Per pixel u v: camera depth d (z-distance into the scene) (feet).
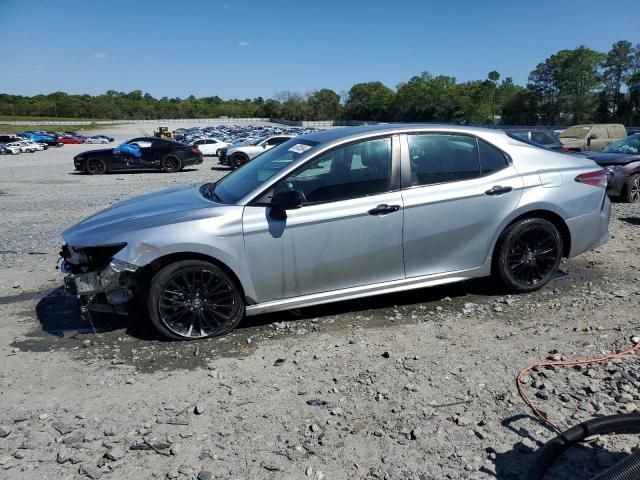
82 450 9.34
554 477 8.41
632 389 10.83
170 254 13.48
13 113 506.48
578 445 9.18
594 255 20.75
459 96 355.36
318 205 14.08
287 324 14.70
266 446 9.33
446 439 9.43
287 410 10.43
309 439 9.50
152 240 13.23
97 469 8.81
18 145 153.07
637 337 13.15
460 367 11.98
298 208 13.94
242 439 9.55
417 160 15.01
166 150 72.69
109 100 565.12
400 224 14.60
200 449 9.29
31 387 11.62
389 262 14.80
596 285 17.19
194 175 67.97
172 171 73.26
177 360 12.77
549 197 16.01
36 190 50.29
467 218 15.23
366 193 14.47
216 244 13.43
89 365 12.60
